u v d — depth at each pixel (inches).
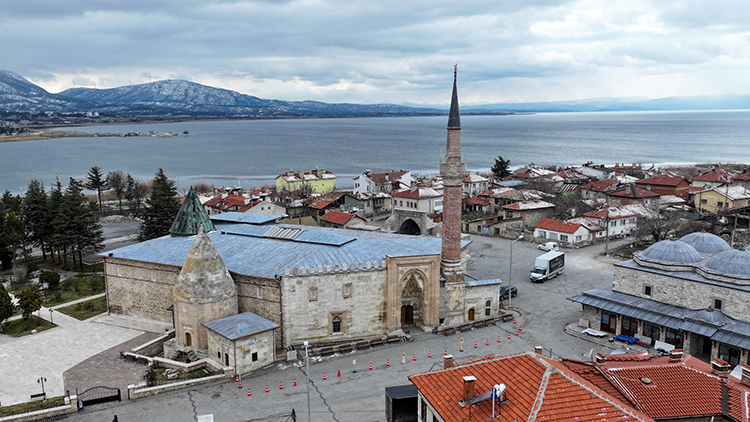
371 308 2623.0
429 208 5885.8
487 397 1259.8
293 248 2773.1
